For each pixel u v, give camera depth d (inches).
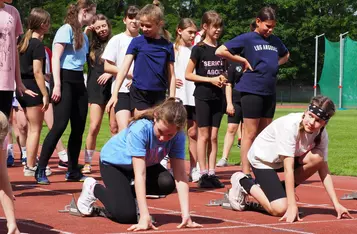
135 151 247.8
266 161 287.3
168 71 344.5
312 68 2657.5
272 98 353.1
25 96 390.0
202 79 380.5
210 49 387.5
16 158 536.1
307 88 2657.5
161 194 265.3
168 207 306.5
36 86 388.5
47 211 289.4
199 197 343.0
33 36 380.2
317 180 419.8
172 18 2206.0
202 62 386.6
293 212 273.4
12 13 315.9
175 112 239.8
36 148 409.7
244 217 281.9
